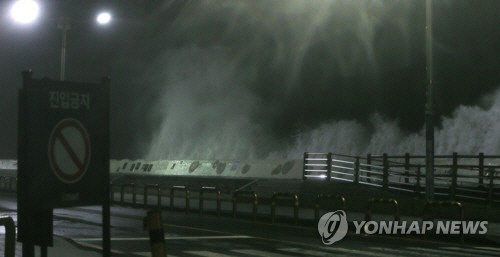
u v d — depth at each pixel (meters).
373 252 14.02
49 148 4.80
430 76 20.50
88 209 25.98
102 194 5.05
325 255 13.45
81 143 4.96
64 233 17.09
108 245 5.05
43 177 4.77
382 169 24.78
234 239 16.22
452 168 22.36
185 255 13.26
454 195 21.81
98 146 5.05
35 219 5.17
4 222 6.03
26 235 4.73
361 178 28.83
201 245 14.92
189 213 24.75
